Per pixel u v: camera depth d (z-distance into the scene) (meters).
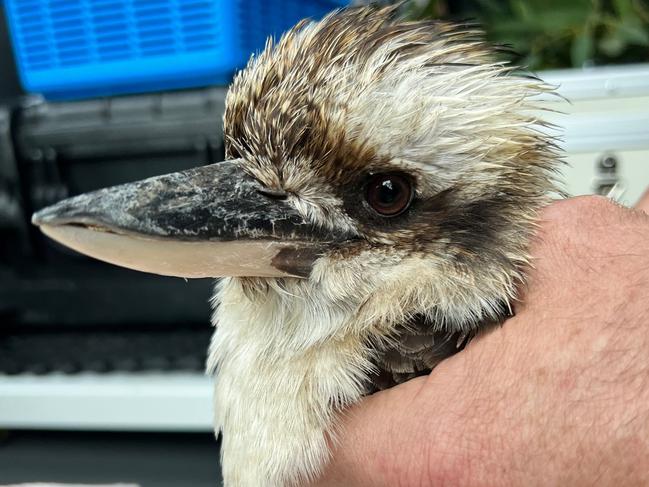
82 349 0.45
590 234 0.26
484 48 0.30
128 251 0.26
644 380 0.23
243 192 0.27
